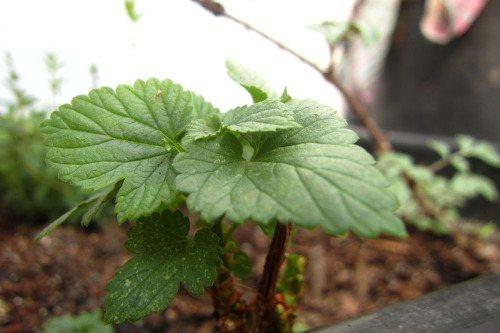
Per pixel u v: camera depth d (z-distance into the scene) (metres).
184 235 0.12
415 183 0.34
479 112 0.41
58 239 0.32
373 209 0.09
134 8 0.24
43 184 0.33
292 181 0.09
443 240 0.36
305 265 0.33
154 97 0.13
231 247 0.14
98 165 0.12
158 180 0.12
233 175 0.10
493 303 0.13
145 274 0.11
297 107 0.12
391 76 0.47
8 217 0.35
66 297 0.27
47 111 0.32
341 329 0.13
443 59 0.43
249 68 0.16
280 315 0.15
